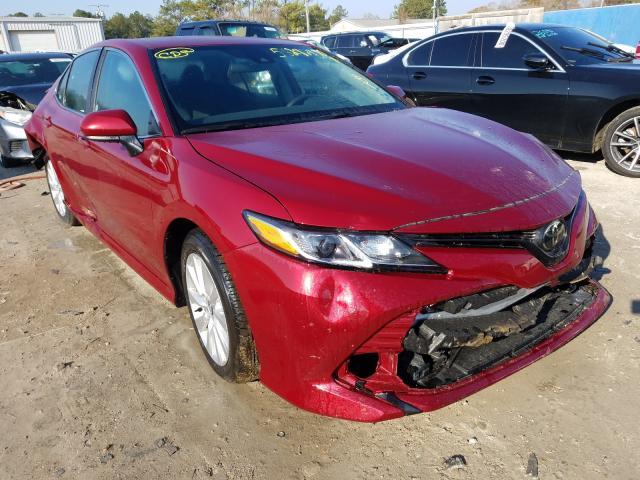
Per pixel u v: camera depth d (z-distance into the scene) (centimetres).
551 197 225
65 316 332
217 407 245
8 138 702
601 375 252
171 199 247
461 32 667
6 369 282
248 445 223
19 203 581
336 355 191
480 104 645
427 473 205
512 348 221
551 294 236
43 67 864
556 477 200
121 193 304
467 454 213
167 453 221
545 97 586
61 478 212
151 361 281
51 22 4088
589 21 2175
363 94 339
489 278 197
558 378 252
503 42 625
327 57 370
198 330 266
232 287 220
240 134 264
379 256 187
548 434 220
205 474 210
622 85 535
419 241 191
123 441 229
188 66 310
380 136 259
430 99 694
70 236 470
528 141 281
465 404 239
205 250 229
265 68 327
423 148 243
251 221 204
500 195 212
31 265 412
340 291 185
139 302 345
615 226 421
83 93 379
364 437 224
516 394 244
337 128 273
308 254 190
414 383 202
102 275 388
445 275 191
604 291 266
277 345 201
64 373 276
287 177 214
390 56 752
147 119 290
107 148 314
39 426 240
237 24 1209
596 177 555
